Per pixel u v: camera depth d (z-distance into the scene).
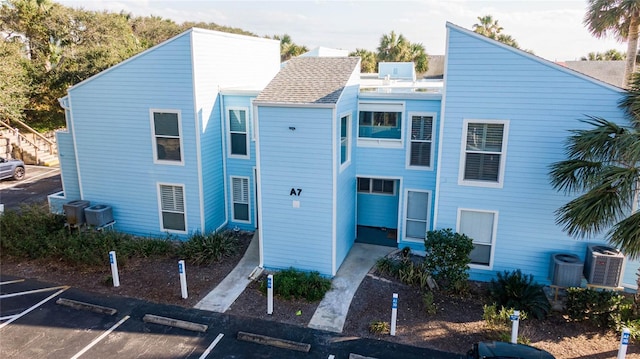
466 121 11.68
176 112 14.23
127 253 13.75
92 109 15.05
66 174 16.56
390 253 14.16
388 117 13.76
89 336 9.91
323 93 12.03
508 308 10.68
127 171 15.37
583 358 9.09
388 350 9.45
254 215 16.25
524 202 11.84
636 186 9.45
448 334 9.96
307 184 12.33
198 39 13.73
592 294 10.40
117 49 35.94
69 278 12.66
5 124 27.69
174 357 9.21
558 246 11.86
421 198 14.07
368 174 14.34
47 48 34.44
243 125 15.48
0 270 13.18
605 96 10.66
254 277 12.70
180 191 15.03
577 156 10.80
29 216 15.53
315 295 11.46
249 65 17.00
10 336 9.89
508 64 11.03
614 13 18.95
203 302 11.37
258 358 9.23
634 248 8.83
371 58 41.91
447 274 11.60
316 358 9.20
